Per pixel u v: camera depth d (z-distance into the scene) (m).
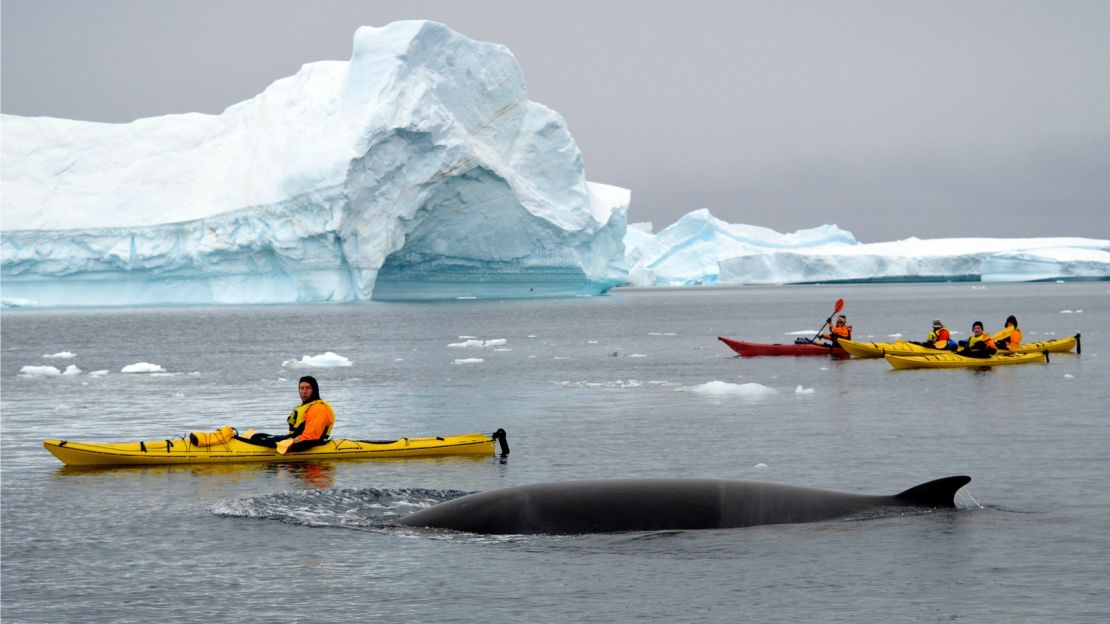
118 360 57.41
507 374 44.59
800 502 14.15
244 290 117.00
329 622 11.02
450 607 11.36
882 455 22.00
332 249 109.56
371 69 111.69
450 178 113.88
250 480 20.27
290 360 53.12
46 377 46.91
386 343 67.06
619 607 11.24
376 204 109.88
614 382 40.16
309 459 22.56
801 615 10.95
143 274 121.44
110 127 130.75
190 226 117.31
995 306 120.44
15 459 23.47
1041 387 35.22
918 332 76.25
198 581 12.63
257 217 112.06
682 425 27.42
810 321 95.00
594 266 133.88
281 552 13.74
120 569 13.28
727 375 42.66
